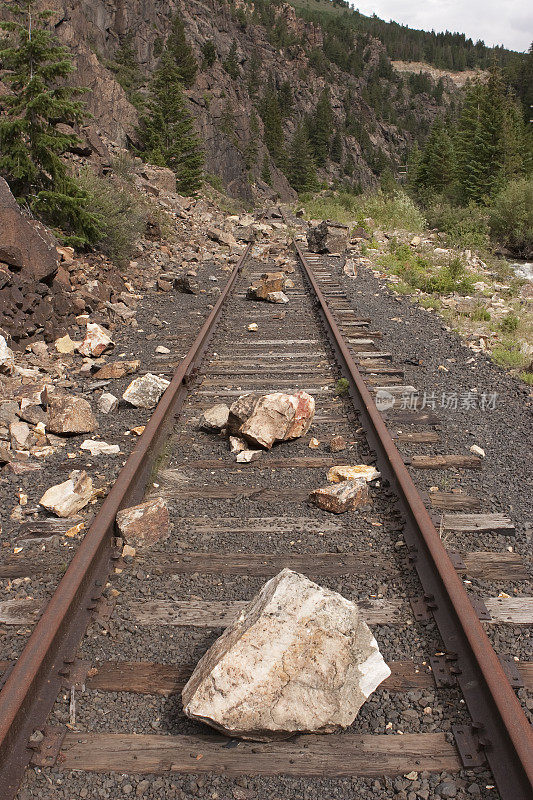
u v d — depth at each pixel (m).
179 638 3.29
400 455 5.20
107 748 2.62
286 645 2.72
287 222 30.08
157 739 2.67
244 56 145.75
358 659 2.81
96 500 4.83
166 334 9.82
